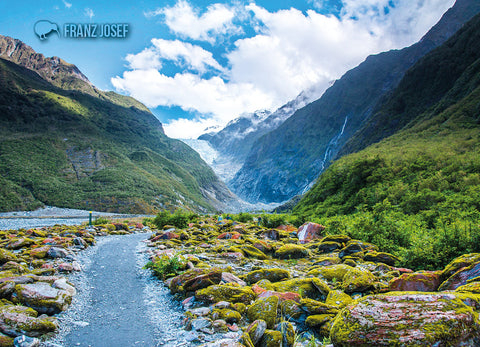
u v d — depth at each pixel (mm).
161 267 9703
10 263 9172
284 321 5301
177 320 6246
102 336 5543
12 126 177250
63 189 128750
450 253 9977
